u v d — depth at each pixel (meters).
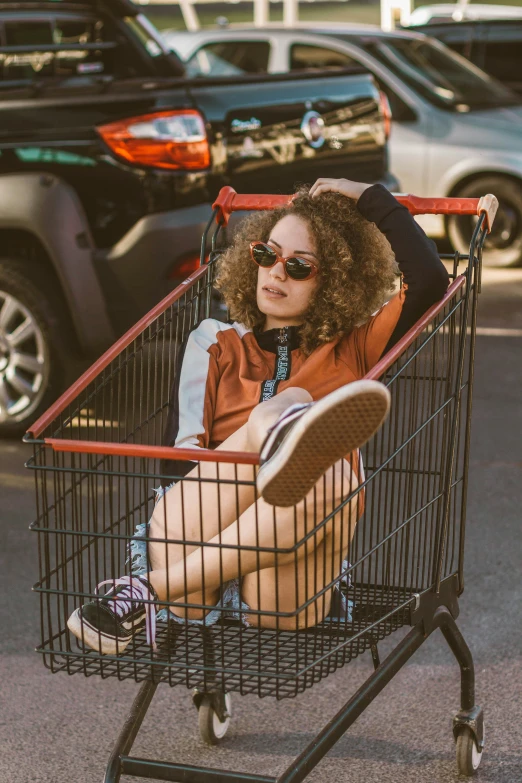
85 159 5.69
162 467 3.01
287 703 3.59
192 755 3.29
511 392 6.99
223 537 2.58
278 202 3.35
